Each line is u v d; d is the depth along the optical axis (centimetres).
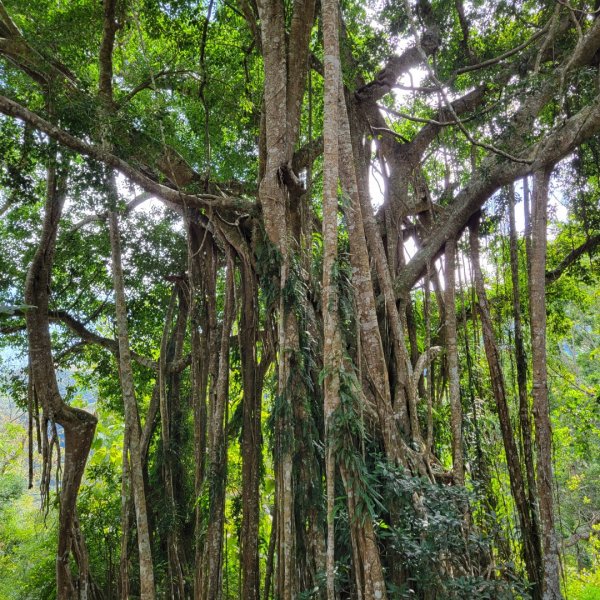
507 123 870
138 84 1016
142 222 1241
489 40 1062
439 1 984
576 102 948
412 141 1055
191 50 1070
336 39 634
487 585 610
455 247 902
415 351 898
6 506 2191
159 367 1138
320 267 796
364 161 886
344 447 559
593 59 903
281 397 695
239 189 1094
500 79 979
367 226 830
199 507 888
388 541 628
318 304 771
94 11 934
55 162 753
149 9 1005
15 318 1202
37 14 934
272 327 787
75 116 757
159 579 1093
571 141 771
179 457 1168
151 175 1011
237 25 1124
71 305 1272
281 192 777
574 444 1573
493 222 989
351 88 923
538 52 877
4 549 1902
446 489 674
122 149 827
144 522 797
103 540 1220
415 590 621
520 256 1105
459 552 638
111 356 1374
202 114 1108
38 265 902
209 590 789
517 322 858
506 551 762
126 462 909
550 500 694
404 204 1004
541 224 774
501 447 988
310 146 802
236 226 873
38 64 786
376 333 693
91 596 1085
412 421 761
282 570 659
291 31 802
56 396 903
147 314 1302
